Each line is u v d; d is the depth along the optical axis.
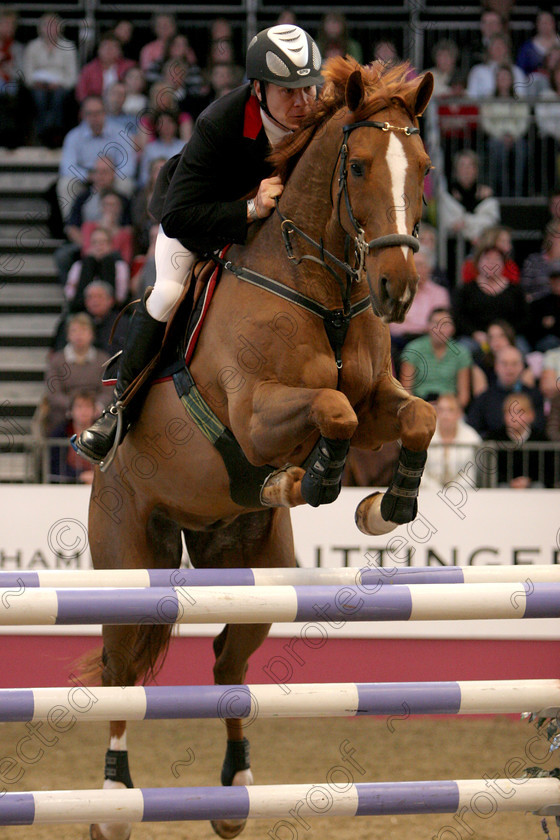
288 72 5.71
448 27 20.12
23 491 11.51
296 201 5.67
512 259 17.11
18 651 11.46
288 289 5.63
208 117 5.80
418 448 5.31
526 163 18.11
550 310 15.62
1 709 4.85
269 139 5.98
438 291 15.30
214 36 19.36
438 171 17.25
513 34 20.39
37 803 4.92
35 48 19.47
